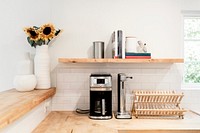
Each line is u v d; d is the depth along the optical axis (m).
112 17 2.18
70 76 2.19
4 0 2.17
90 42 2.18
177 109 1.88
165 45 2.18
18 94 1.67
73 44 2.18
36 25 2.18
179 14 2.18
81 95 2.19
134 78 2.18
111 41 2.18
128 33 2.18
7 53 2.17
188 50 2.36
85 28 2.18
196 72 2.35
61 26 2.18
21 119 1.30
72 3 2.18
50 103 2.12
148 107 2.01
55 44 2.18
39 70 1.96
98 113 1.87
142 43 2.17
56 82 2.18
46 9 2.17
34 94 1.67
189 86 2.30
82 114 2.04
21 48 2.17
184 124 1.71
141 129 1.59
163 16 2.18
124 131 1.58
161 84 2.18
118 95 1.99
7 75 2.18
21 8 2.18
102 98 1.88
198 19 2.34
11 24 2.18
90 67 2.18
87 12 2.18
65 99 2.19
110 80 1.88
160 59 1.91
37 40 1.91
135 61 1.90
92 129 1.56
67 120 1.81
